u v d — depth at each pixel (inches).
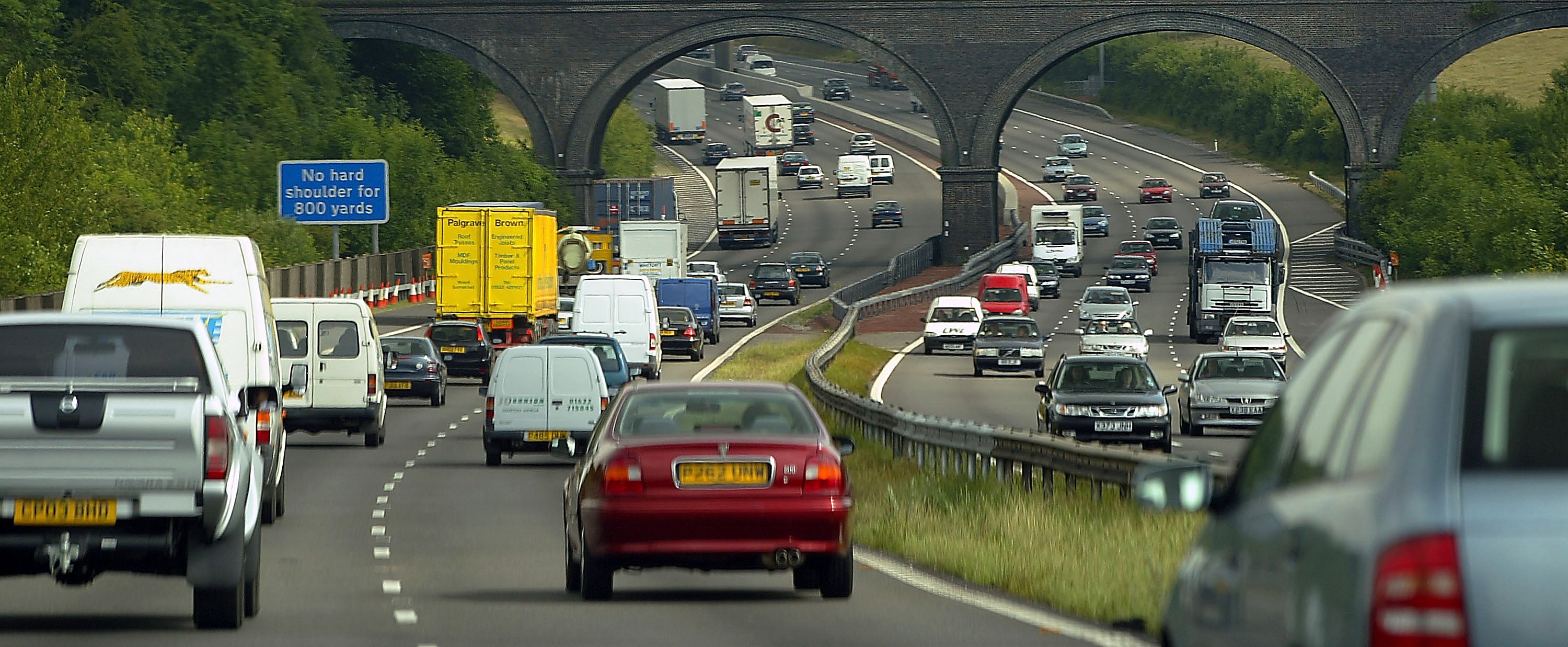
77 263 2896.2
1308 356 842.2
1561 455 631.8
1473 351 647.8
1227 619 799.7
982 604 1927.9
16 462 1536.7
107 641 1665.8
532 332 7652.6
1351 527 649.0
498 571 2250.2
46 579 2180.1
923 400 5890.8
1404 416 647.8
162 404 1550.2
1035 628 1747.0
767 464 1860.2
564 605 1932.8
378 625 1784.0
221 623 1724.9
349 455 4249.5
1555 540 610.5
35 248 7623.0
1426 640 605.3
